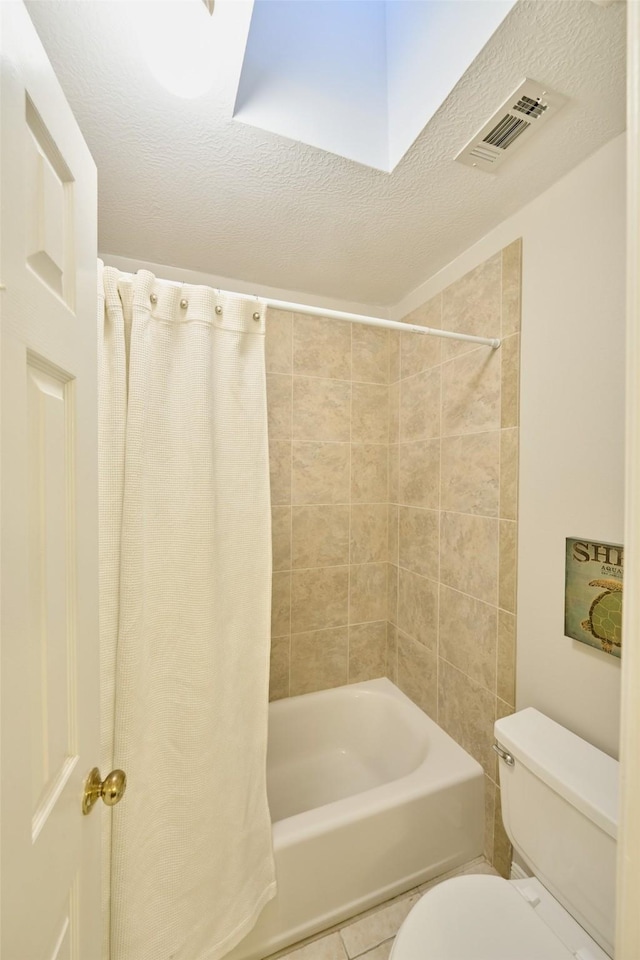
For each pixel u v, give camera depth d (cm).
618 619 95
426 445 168
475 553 141
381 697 183
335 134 99
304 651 183
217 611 108
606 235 98
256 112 91
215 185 111
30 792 42
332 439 185
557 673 111
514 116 88
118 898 89
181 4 75
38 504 46
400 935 82
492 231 132
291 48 95
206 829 101
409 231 133
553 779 90
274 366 174
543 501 115
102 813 89
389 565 196
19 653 40
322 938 112
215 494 109
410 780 129
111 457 95
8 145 39
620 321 96
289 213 123
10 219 39
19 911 39
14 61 40
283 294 175
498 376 131
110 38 76
